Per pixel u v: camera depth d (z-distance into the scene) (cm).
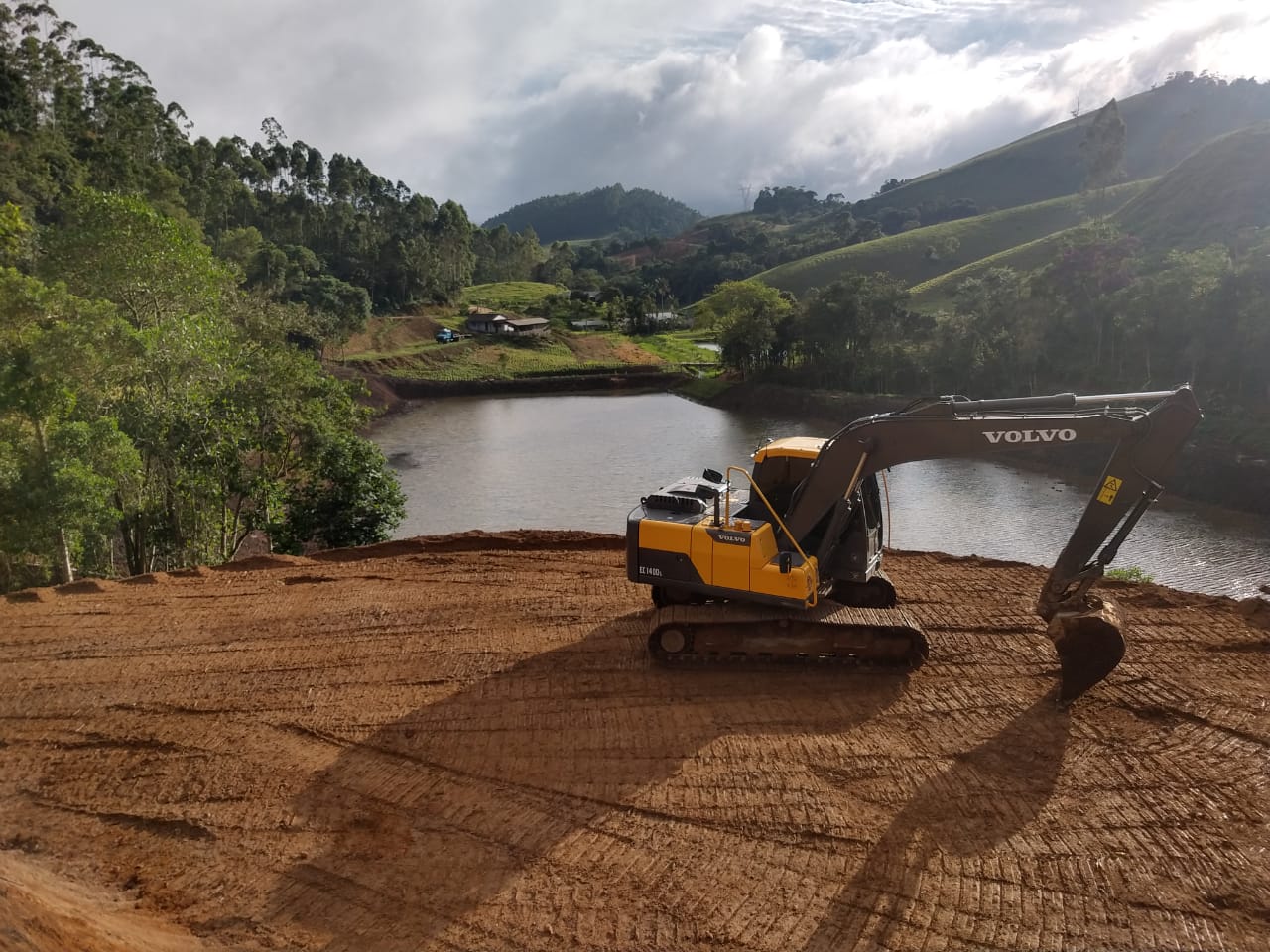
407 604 1173
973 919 548
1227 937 525
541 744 786
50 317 1619
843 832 640
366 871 621
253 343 2645
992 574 1212
